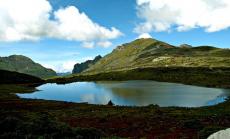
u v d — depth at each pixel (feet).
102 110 215.72
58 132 77.66
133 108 228.43
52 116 176.35
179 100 336.90
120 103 322.55
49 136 74.79
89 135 81.51
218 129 97.60
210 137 46.88
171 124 142.72
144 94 411.54
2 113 115.14
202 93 415.44
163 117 169.89
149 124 144.56
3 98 322.34
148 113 191.01
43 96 417.69
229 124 141.38
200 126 131.85
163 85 588.91
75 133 79.56
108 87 560.61
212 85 558.56
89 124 149.89
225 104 251.80
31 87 571.69
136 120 159.22
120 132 126.82
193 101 327.67
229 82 595.47
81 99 378.53
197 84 597.52
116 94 422.41
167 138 108.58
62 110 217.15
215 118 163.22
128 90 483.51
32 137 71.82
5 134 71.72
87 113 195.72
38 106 242.17
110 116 177.68
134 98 366.84
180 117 170.91
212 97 362.74
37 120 87.20
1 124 78.79
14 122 80.59
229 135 44.86
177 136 110.93
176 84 618.03
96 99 372.99
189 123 136.77
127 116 175.94
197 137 100.27
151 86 564.30
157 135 116.37
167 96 380.37
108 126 142.51
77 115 185.16
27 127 78.38
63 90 515.09
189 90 468.34
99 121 158.92
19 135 71.61
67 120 164.45
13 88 502.79
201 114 184.96
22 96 411.54
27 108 226.99
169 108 229.04
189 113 192.34
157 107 237.86
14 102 269.44
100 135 83.92
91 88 549.95
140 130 129.59
